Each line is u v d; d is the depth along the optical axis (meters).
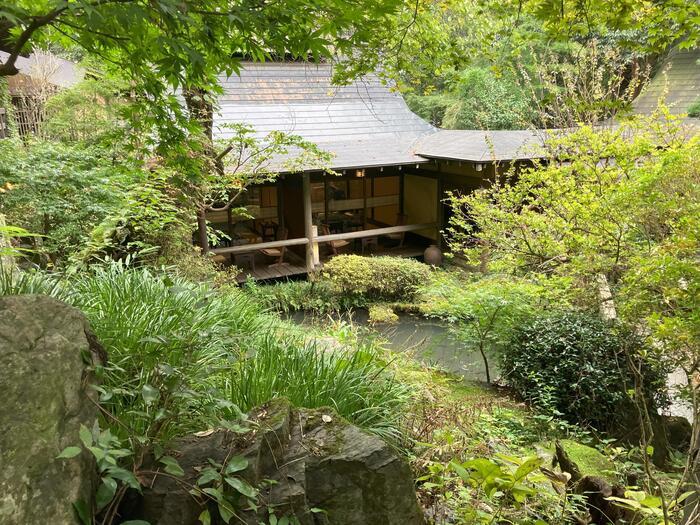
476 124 13.65
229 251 10.34
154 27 2.03
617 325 5.17
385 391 2.91
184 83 2.12
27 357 1.36
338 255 10.56
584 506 2.53
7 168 4.68
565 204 6.15
